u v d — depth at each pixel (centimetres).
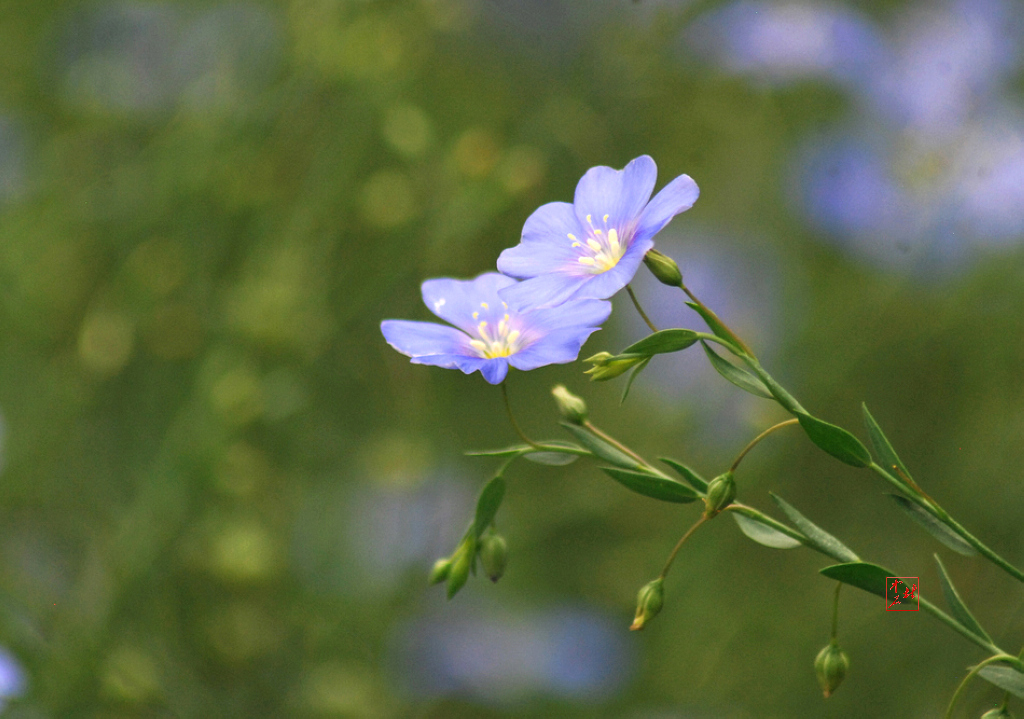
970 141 96
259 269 84
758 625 86
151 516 75
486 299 63
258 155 90
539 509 92
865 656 81
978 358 86
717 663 86
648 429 97
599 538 93
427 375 92
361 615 83
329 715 77
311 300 84
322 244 86
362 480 89
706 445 93
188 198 89
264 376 82
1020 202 91
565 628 89
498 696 86
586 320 62
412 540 88
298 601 81
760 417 90
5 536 82
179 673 76
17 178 98
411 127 90
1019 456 81
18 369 88
